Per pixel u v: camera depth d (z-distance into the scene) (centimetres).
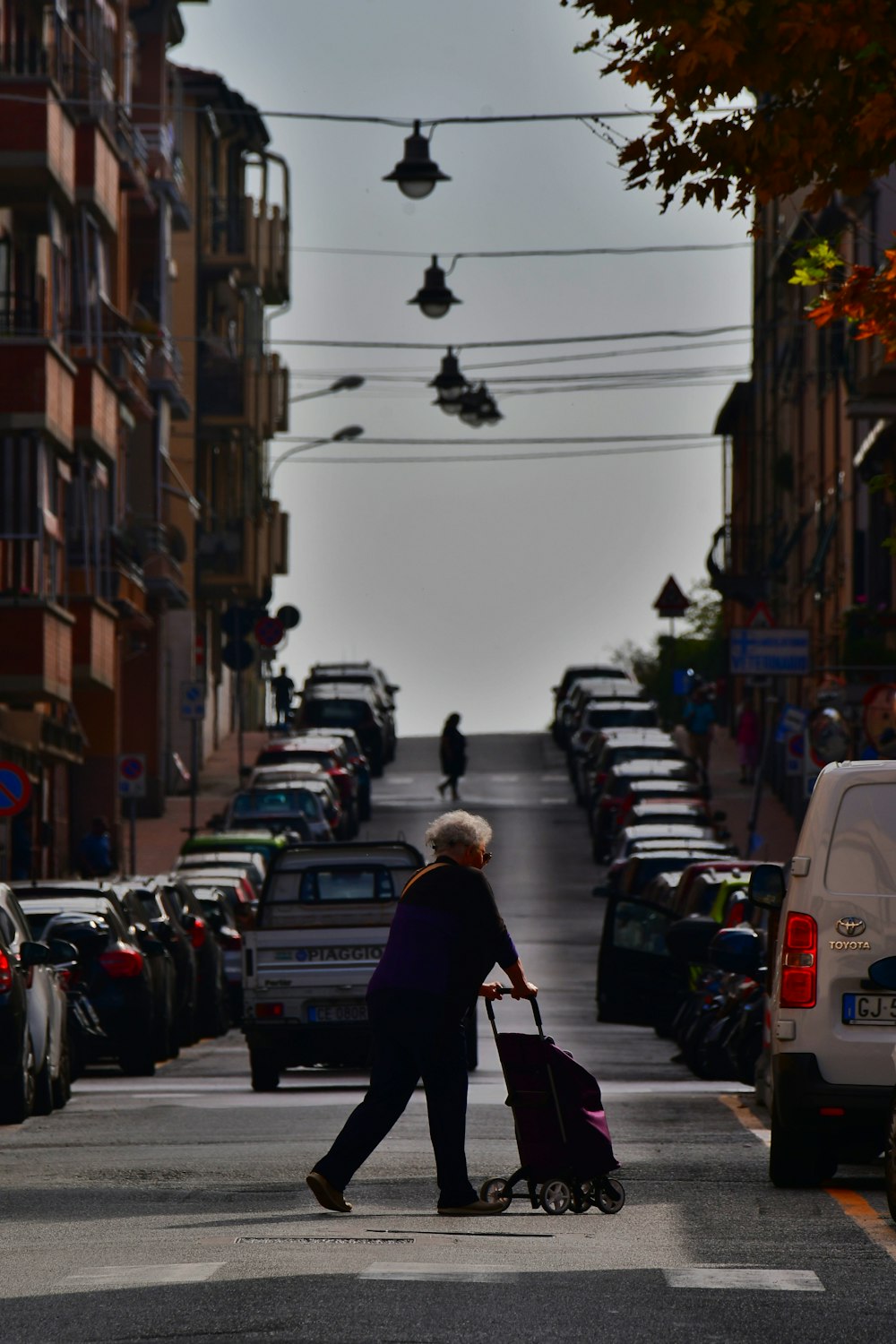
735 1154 3853
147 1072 6241
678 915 7144
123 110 13788
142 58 16225
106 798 14400
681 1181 3394
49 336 10619
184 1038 7525
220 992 8212
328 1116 4791
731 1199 3130
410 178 7256
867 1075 3269
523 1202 3067
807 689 15712
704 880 7106
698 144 3119
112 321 13038
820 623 15175
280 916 6366
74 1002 6050
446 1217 2864
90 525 12294
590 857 15062
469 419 10900
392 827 16575
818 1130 3288
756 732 18575
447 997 2856
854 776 3338
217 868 10250
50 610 10281
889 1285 2277
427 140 7294
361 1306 2095
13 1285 2298
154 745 17125
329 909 6353
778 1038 3316
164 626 17500
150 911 7331
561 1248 2550
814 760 9438
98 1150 4034
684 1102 5069
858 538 13462
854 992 3291
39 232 11325
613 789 14500
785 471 17300
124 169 13900
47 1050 4916
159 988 6650
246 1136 4281
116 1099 5434
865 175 3119
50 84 10544
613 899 7194
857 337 3712
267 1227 2762
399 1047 2872
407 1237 2633
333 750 15838
